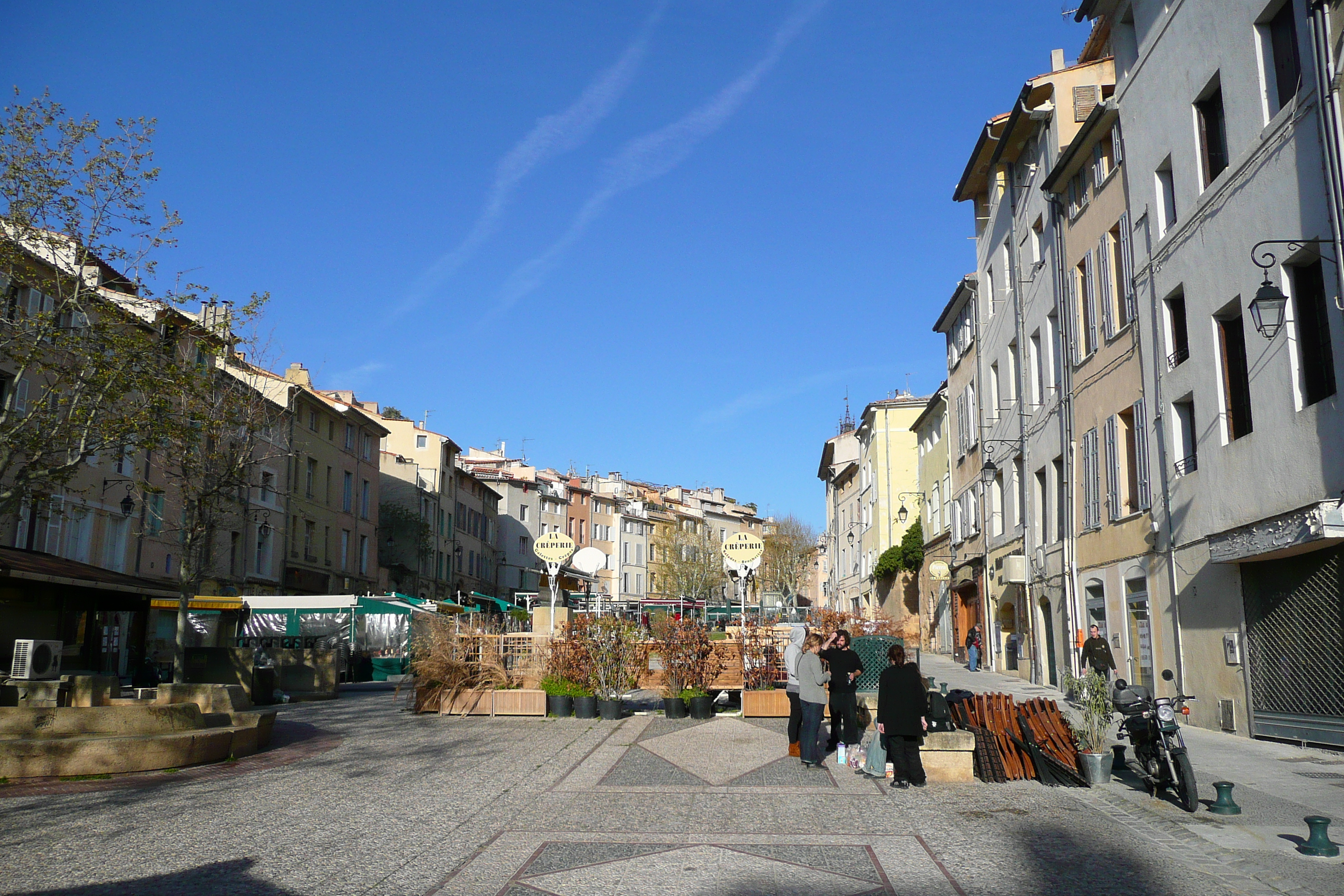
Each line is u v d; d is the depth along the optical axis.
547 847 7.85
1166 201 17.42
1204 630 15.69
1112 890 6.55
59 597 21.78
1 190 17.00
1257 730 14.17
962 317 34.09
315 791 10.36
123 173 17.61
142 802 9.63
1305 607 13.09
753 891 6.56
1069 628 22.08
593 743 14.11
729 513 114.38
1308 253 12.63
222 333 21.56
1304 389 12.98
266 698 22.59
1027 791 10.27
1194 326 15.90
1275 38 13.79
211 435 25.38
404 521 53.12
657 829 8.52
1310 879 6.83
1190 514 16.12
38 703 12.82
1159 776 9.56
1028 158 26.16
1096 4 19.78
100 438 18.05
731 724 16.48
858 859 7.42
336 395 57.38
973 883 6.72
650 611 20.30
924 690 10.86
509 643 18.52
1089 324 20.95
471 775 11.40
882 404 51.34
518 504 75.75
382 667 34.88
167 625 31.88
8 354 17.59
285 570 39.38
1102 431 20.25
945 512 39.00
